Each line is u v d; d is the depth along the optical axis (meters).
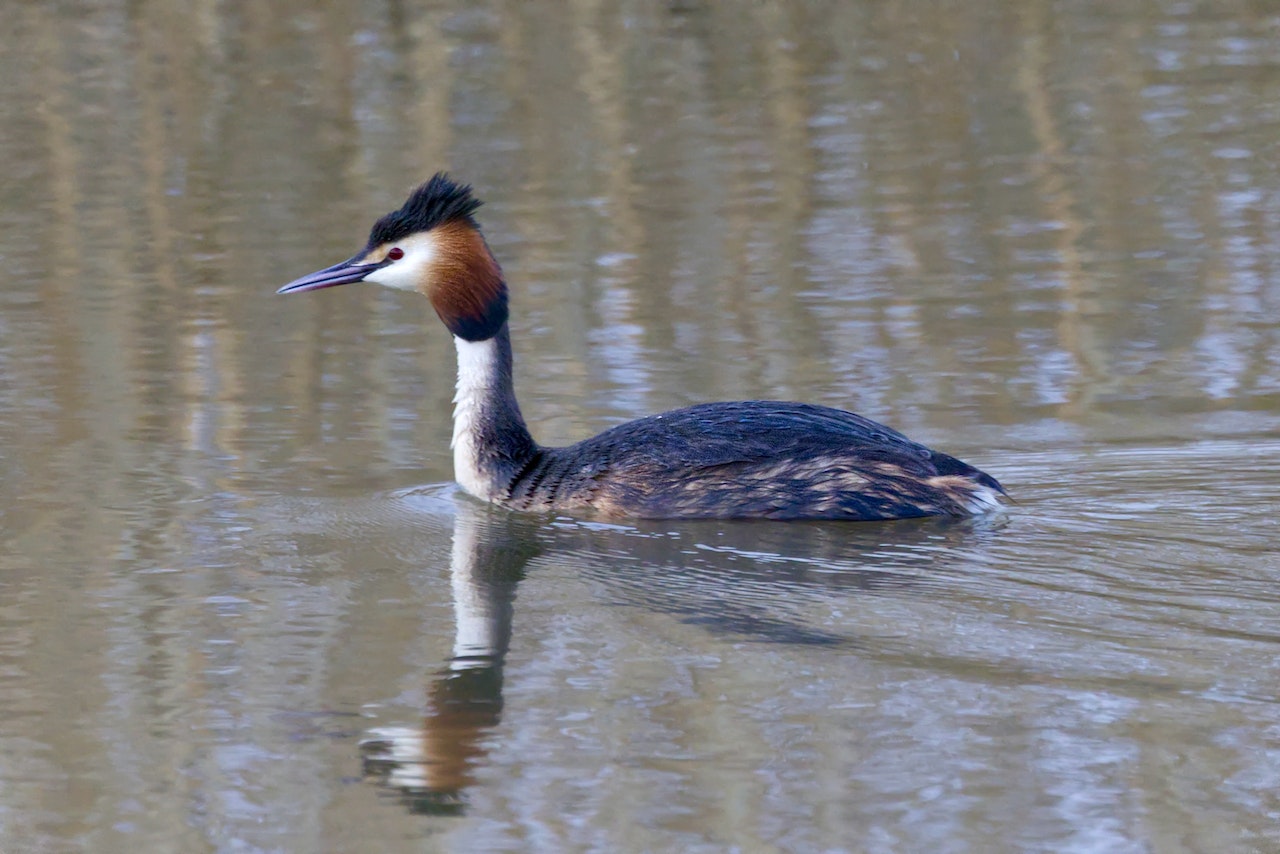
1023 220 20.08
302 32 27.70
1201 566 10.58
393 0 28.88
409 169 22.42
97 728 8.91
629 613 10.26
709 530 11.77
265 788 8.29
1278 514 11.58
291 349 16.73
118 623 10.27
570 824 7.87
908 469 11.77
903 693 8.97
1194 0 29.45
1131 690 8.85
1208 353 15.67
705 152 23.00
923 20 28.59
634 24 28.11
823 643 9.63
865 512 11.73
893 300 17.53
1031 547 11.04
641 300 17.72
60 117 24.70
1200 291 17.44
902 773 8.20
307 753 8.62
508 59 26.55
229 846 7.79
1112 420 13.97
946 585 10.41
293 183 22.11
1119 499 12.02
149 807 8.12
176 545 11.70
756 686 9.15
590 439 12.80
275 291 18.42
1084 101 24.66
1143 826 7.70
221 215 21.00
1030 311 17.06
